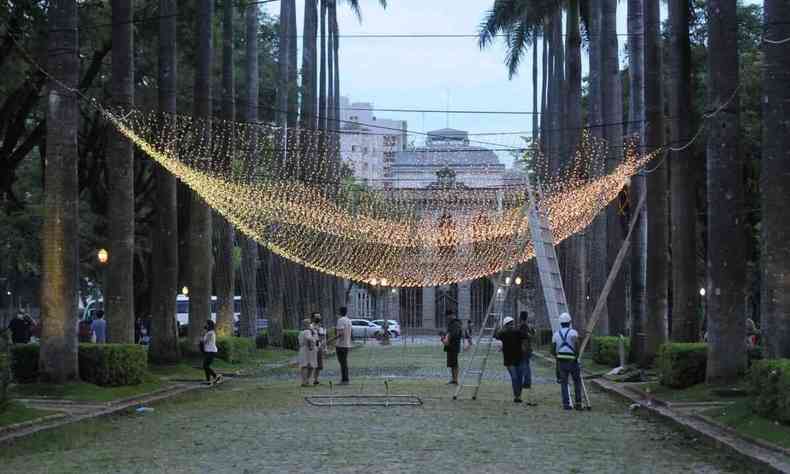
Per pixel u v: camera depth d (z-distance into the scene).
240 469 12.60
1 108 30.47
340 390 26.56
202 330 33.72
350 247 41.62
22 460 13.45
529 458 13.62
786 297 16.73
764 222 17.05
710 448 14.47
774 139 16.88
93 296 68.56
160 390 24.14
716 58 19.59
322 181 42.94
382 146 128.62
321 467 12.75
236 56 44.06
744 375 19.88
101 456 13.83
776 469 11.43
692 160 24.45
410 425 17.80
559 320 21.59
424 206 38.81
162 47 30.22
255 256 43.38
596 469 12.63
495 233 37.78
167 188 30.88
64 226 21.56
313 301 56.81
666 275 28.17
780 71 16.83
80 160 38.72
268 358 41.28
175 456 13.81
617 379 27.30
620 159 35.09
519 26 47.19
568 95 42.34
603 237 39.16
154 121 30.50
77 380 21.78
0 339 18.94
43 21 27.25
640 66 34.41
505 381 30.39
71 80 21.66
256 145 36.38
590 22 41.88
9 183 31.58
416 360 44.34
